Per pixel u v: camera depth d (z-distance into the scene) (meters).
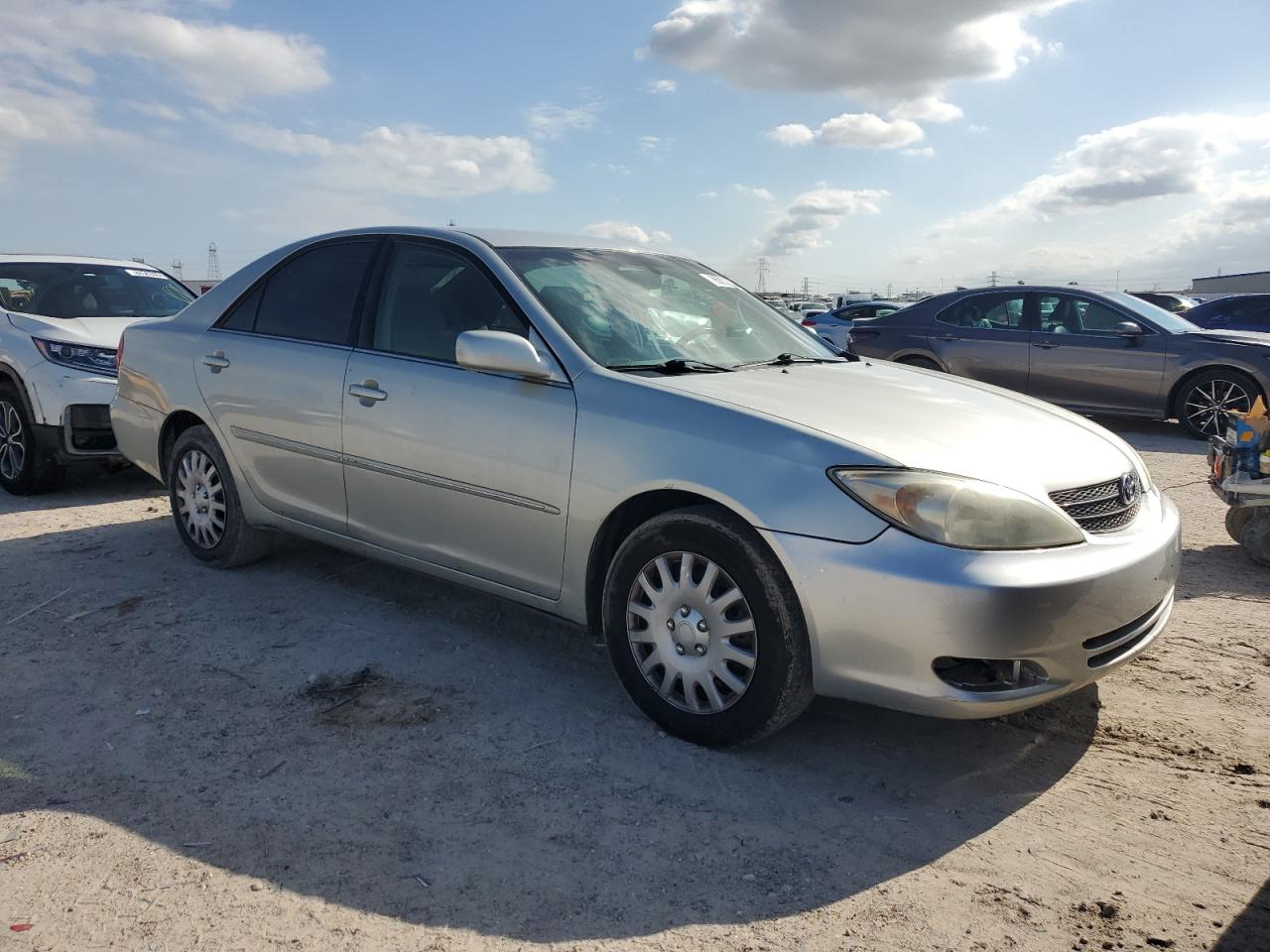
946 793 2.86
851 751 3.11
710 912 2.30
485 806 2.74
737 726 2.95
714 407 3.05
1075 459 3.11
